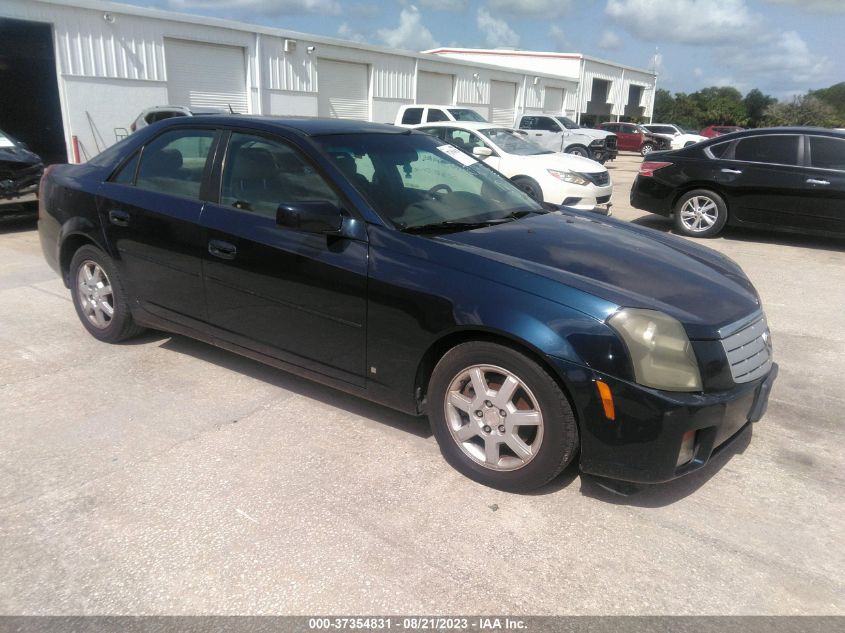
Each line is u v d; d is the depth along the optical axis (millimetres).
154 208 3904
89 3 14898
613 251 3240
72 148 15320
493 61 40781
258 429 3439
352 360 3252
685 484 3070
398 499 2863
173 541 2555
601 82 46312
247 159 3633
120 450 3207
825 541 2680
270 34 19109
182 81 17453
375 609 2242
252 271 3477
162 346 4551
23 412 3568
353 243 3150
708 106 73750
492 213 3660
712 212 9141
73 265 4535
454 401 3000
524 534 2660
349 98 22641
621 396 2566
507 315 2709
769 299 6246
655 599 2330
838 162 8180
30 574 2367
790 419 3787
